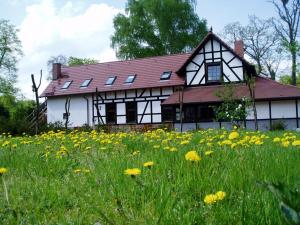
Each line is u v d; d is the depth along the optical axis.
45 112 36.94
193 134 9.81
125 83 32.25
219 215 2.17
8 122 20.53
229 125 25.83
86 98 33.75
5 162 5.19
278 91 25.69
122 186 3.05
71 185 3.37
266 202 2.29
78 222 2.35
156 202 2.55
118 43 48.16
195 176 3.07
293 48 29.80
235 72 28.20
